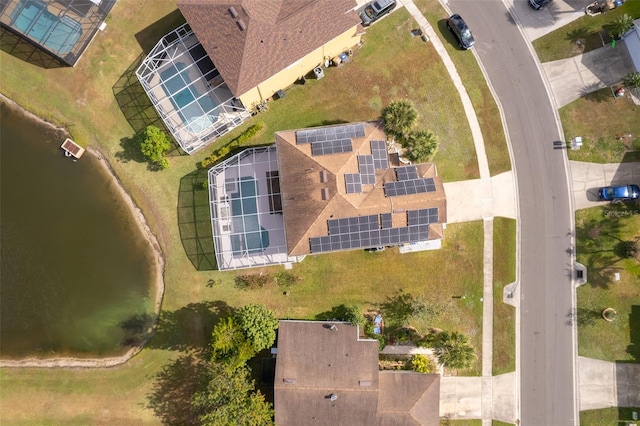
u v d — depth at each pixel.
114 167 47.59
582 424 47.94
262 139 47.56
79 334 47.12
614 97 48.97
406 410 42.91
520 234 48.59
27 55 47.62
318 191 40.56
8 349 46.75
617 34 48.28
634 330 48.31
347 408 42.62
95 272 47.38
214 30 42.28
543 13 49.59
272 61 42.31
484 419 47.72
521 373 48.09
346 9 43.03
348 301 47.47
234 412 40.94
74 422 46.22
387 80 48.47
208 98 44.84
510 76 49.22
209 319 46.97
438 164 48.22
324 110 48.06
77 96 47.59
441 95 48.69
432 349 47.41
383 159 42.69
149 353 46.97
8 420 46.06
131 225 47.53
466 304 47.91
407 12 48.94
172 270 47.28
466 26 47.84
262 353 47.19
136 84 47.72
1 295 47.03
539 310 48.34
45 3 45.34
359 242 42.09
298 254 41.69
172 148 47.38
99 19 46.59
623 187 47.38
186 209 47.47
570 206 48.81
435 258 48.00
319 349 44.00
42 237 47.31
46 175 47.69
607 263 48.56
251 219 44.59
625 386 48.00
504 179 48.72
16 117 47.91
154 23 48.03
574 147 48.75
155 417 46.66
